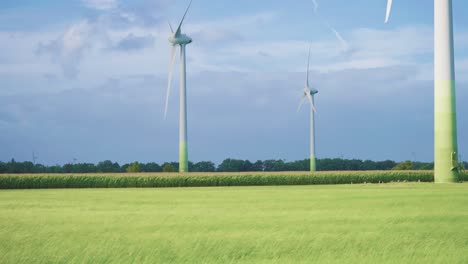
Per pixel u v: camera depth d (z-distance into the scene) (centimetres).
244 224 1961
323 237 1639
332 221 2036
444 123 5041
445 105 5038
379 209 2506
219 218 2166
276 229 1820
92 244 1556
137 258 1359
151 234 1733
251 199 3281
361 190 4216
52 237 1689
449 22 5038
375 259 1322
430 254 1377
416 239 1597
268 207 2670
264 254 1395
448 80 5028
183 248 1480
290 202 2988
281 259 1333
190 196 3684
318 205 2755
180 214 2348
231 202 3038
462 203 2820
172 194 3994
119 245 1535
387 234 1697
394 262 1284
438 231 1756
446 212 2344
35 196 3925
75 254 1422
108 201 3262
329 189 4525
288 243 1542
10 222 2108
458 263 1270
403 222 1997
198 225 1944
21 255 1416
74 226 1962
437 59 5072
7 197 3806
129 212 2484
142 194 4050
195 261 1320
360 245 1503
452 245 1497
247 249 1459
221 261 1319
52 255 1413
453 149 5053
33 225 2006
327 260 1316
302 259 1334
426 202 2884
